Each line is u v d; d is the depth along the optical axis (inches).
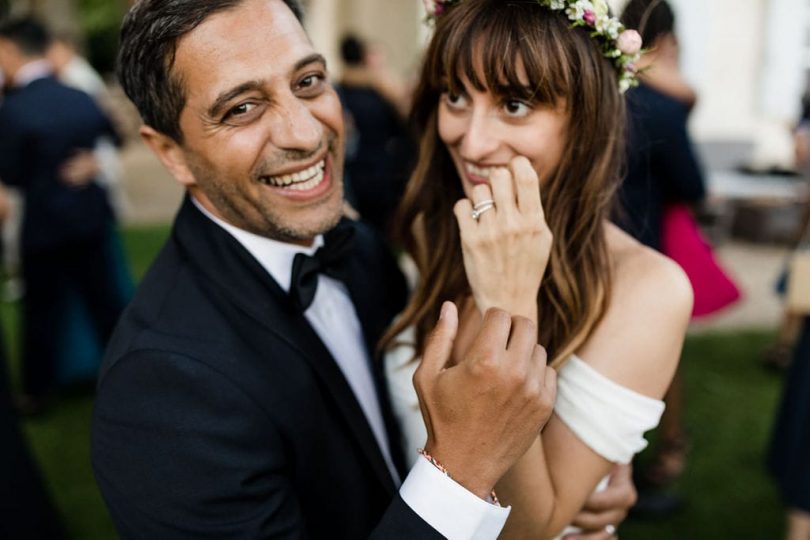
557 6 39.3
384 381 49.4
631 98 59.2
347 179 166.2
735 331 156.6
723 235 220.2
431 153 50.1
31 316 124.3
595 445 40.9
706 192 89.4
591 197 42.6
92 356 132.5
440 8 45.1
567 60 39.6
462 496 33.0
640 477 99.7
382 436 48.3
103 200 128.5
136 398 35.0
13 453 80.8
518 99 40.6
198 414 34.9
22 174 118.9
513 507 39.0
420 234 51.1
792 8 231.6
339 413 40.9
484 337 32.6
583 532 45.4
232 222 41.0
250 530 34.7
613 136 42.8
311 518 40.4
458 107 43.9
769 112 241.0
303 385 39.0
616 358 41.1
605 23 40.1
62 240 122.3
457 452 33.1
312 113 38.7
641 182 82.0
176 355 35.5
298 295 40.2
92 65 480.7
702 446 111.8
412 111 49.8
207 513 34.6
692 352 146.1
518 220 38.3
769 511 96.3
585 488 41.5
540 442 39.0
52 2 433.7
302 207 39.9
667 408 96.8
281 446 37.7
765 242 221.5
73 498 103.3
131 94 38.9
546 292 43.8
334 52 330.0
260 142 36.9
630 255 44.3
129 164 376.5
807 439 75.1
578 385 41.3
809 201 118.3
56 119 119.2
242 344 37.9
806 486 73.9
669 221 89.7
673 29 81.0
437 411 33.5
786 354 135.3
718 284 90.7
